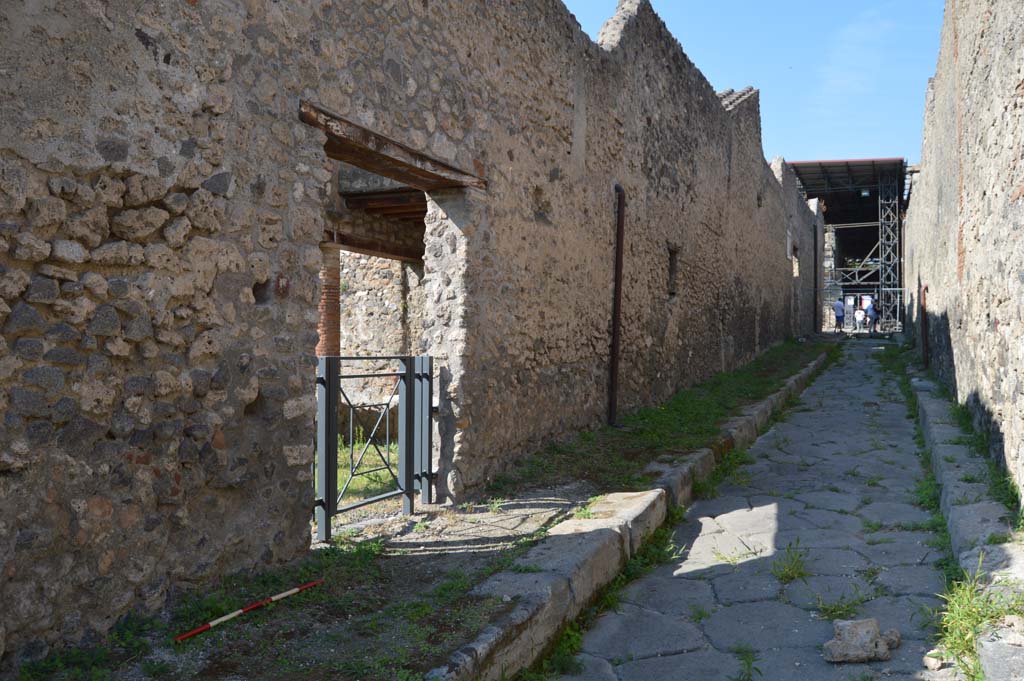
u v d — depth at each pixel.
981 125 6.03
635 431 7.10
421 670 2.54
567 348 6.44
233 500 3.20
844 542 4.54
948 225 8.88
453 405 4.84
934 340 10.92
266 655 2.68
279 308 3.42
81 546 2.59
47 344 2.49
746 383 11.02
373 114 4.02
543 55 5.96
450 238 4.92
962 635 3.00
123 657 2.60
